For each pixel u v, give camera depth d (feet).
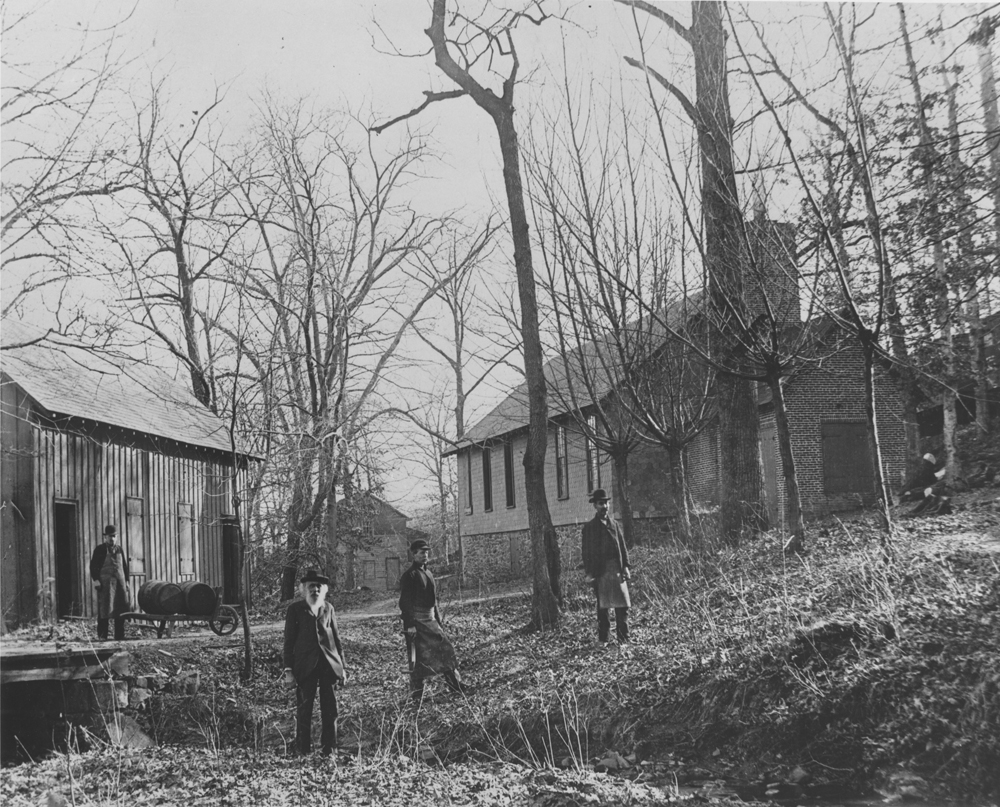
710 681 29.32
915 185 39.73
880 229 33.45
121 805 25.75
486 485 138.72
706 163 45.47
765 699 27.27
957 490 54.44
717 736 27.14
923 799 21.16
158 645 49.78
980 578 29.94
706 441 88.38
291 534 86.79
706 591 44.09
